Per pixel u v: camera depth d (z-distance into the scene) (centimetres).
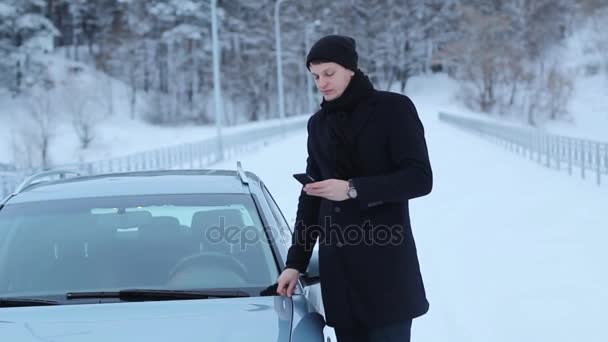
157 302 399
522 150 3656
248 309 389
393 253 389
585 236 1302
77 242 452
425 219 1548
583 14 12650
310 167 428
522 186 2166
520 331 770
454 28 14112
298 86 12662
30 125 7506
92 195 498
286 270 411
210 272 433
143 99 10850
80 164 2198
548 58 12381
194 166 3444
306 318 386
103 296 409
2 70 9544
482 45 11519
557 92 10275
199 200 487
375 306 386
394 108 385
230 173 571
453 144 4531
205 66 11769
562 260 1108
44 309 391
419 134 385
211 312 383
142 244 452
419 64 14012
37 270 432
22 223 469
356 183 366
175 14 11588
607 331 765
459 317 821
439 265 1089
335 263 395
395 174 372
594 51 12169
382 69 14212
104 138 8344
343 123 388
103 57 11225
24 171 2033
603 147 2403
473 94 11619
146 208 479
